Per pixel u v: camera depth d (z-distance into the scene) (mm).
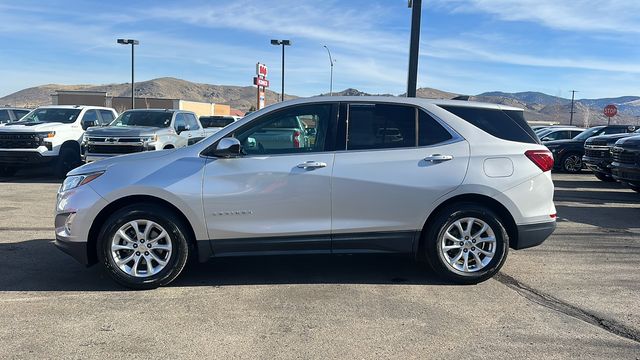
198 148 5148
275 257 6207
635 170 10148
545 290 5129
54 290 5039
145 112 13703
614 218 8891
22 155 12797
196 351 3777
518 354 3762
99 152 12125
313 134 5211
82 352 3744
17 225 7824
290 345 3883
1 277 5410
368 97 5332
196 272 5641
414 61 10430
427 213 5137
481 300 4848
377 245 5168
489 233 5203
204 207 4988
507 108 5461
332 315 4457
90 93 69312
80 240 5000
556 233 7664
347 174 5047
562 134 20609
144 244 5031
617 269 5844
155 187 4945
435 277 5500
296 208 5051
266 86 28734
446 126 5262
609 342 3977
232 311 4539
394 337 4031
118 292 4996
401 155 5133
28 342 3893
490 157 5199
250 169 5027
